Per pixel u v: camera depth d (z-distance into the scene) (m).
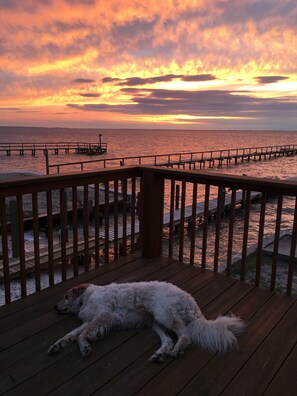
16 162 42.59
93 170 3.09
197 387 1.66
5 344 1.99
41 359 1.86
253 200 17.25
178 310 2.07
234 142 121.62
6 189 2.41
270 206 16.94
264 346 2.01
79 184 2.96
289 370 1.80
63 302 2.32
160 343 2.02
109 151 63.94
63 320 2.27
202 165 37.19
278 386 1.68
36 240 2.70
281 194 2.65
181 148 77.75
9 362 1.83
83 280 2.93
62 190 2.84
